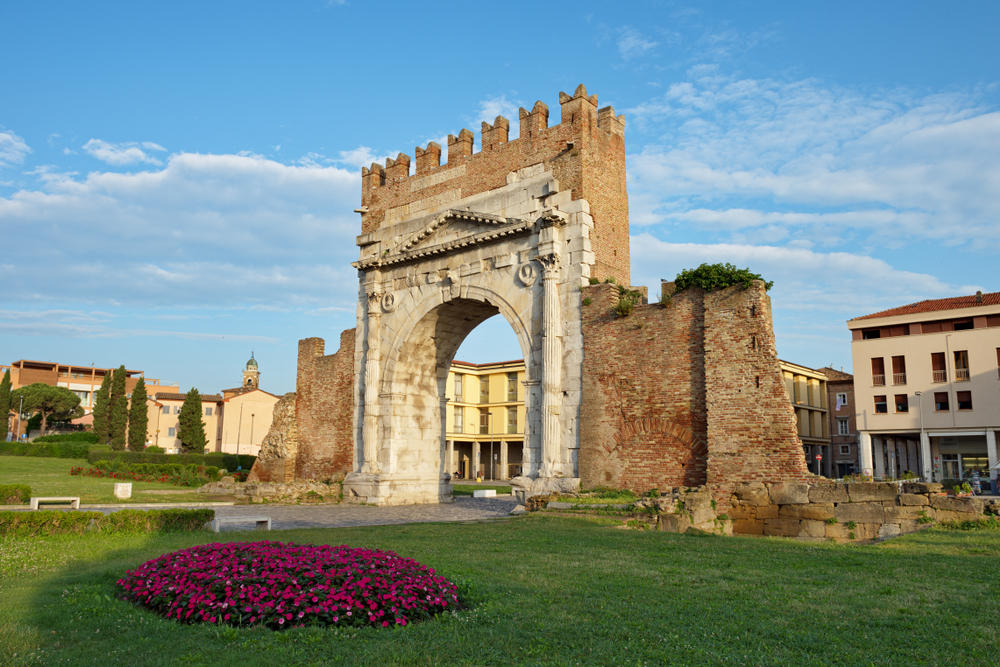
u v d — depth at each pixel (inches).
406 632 371.9
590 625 382.3
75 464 2549.2
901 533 886.4
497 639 357.1
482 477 3585.1
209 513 825.5
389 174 1638.8
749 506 1003.9
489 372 3499.0
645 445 1136.8
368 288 1584.6
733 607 425.1
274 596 399.5
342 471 1635.1
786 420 998.4
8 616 394.3
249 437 4153.5
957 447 2327.8
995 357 2225.6
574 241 1262.3
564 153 1309.1
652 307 1163.3
